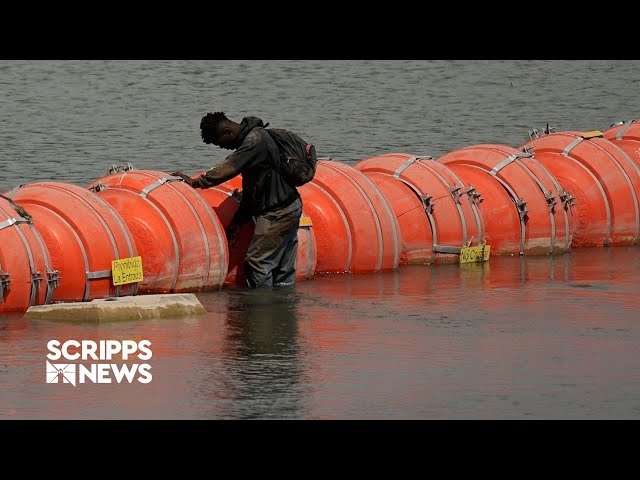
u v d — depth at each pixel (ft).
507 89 329.72
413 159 159.63
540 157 172.86
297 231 143.43
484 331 122.93
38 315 124.26
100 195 136.36
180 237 135.33
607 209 169.78
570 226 166.50
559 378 108.37
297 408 100.17
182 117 274.36
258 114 281.33
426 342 118.73
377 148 241.76
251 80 328.70
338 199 148.97
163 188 137.49
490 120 280.92
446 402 101.91
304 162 139.03
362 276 147.95
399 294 138.41
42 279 125.49
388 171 158.40
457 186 157.99
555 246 163.94
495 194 162.09
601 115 293.43
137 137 247.50
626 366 111.86
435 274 149.79
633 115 293.43
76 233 128.47
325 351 115.24
